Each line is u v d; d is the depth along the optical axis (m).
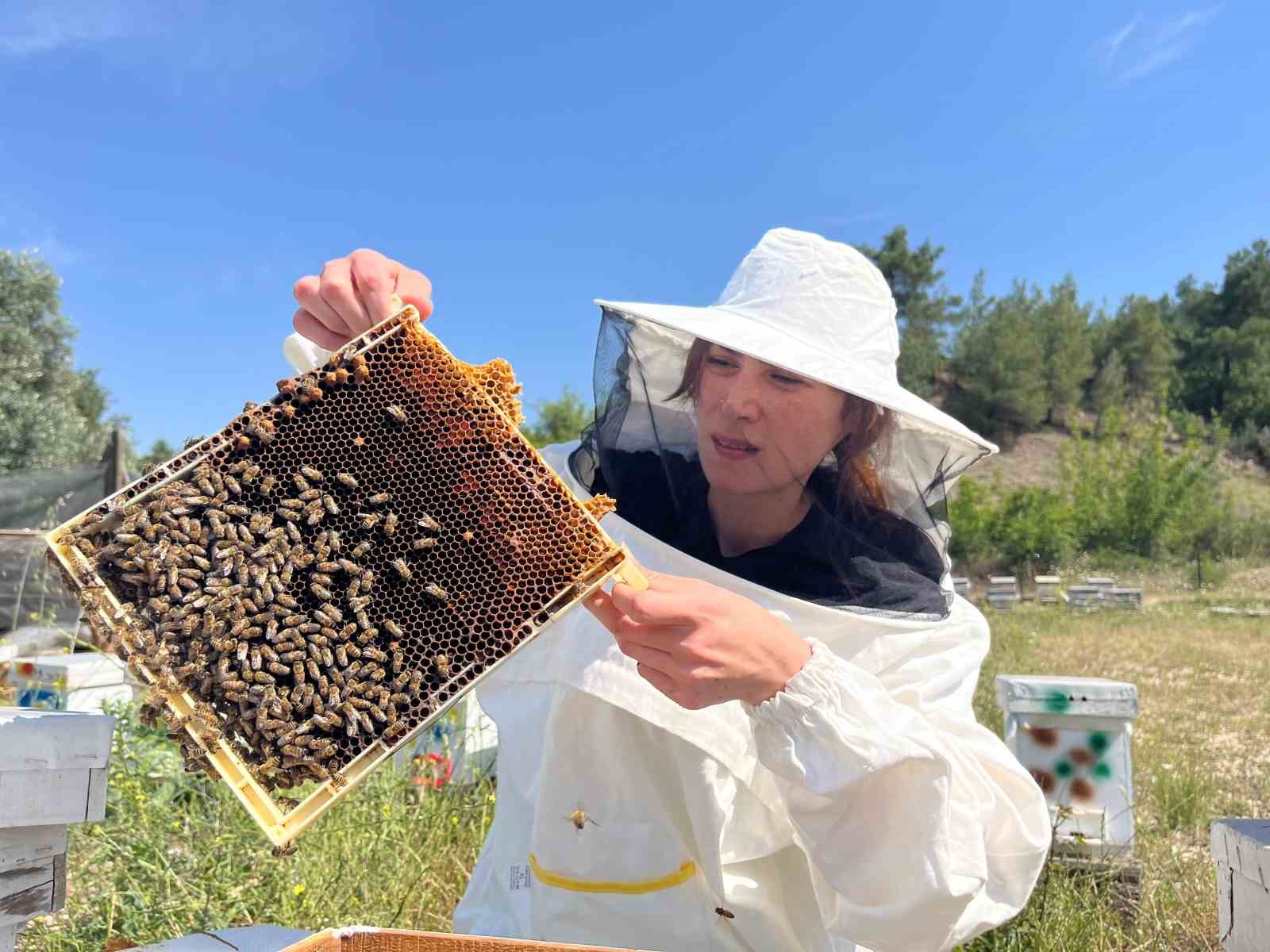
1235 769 7.14
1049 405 53.41
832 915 2.08
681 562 2.15
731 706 2.10
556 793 2.21
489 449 1.50
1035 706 4.40
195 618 1.34
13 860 1.29
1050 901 3.84
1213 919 4.09
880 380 2.24
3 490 9.89
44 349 23.17
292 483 1.47
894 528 2.23
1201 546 29.56
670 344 2.33
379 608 1.43
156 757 4.35
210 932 1.44
